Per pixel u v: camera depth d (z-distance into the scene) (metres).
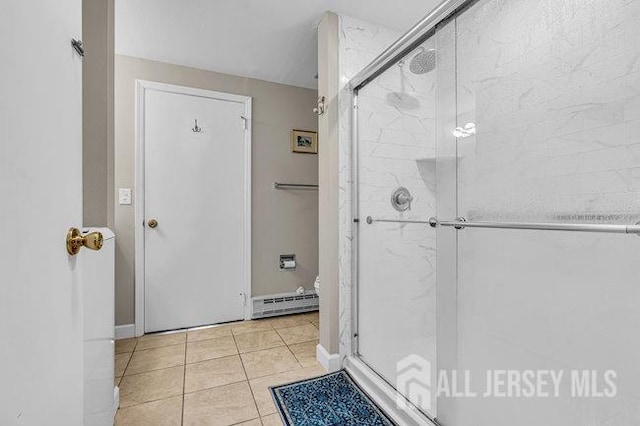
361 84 1.71
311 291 2.73
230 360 1.81
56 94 0.54
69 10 0.60
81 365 0.66
